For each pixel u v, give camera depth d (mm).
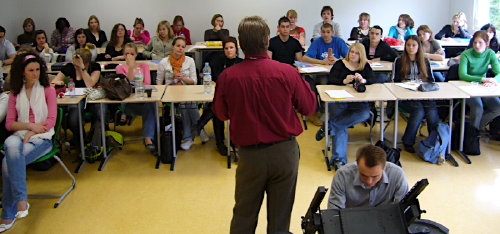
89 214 3240
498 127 4457
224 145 4332
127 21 8172
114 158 4262
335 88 4176
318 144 4562
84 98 4156
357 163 2168
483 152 4258
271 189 2348
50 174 3918
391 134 4812
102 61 5898
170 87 4344
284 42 5480
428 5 8148
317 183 3664
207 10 8195
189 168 4016
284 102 2172
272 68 2146
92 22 7309
